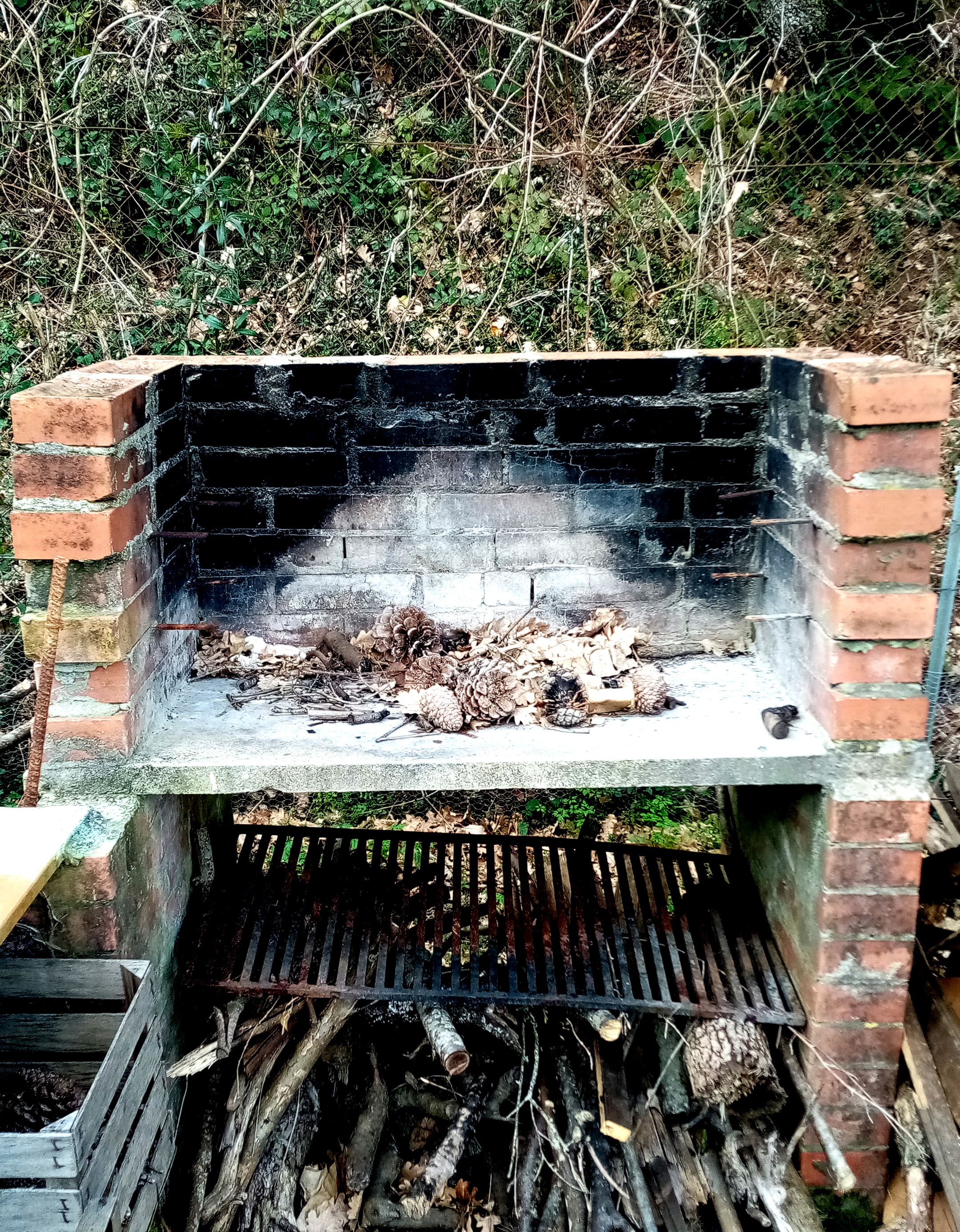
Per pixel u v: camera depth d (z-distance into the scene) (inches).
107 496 74.2
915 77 188.2
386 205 188.7
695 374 100.1
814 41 187.9
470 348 189.8
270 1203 86.8
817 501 85.0
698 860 107.6
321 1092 95.5
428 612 107.3
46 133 176.4
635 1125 90.0
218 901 99.1
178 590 99.0
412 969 92.9
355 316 189.6
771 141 190.7
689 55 186.9
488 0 182.5
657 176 190.2
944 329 189.2
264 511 104.2
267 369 99.4
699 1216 90.3
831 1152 87.5
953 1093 89.6
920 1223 85.9
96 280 182.4
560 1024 96.2
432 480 103.5
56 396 73.2
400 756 83.7
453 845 117.9
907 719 82.0
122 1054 66.9
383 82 187.0
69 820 72.2
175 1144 86.0
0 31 174.4
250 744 86.4
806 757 83.0
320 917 98.0
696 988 92.5
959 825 111.6
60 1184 57.7
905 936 85.5
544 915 98.7
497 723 91.9
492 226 190.5
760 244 190.9
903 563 79.1
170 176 181.9
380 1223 90.0
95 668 79.6
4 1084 73.4
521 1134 94.8
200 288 184.7
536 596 107.1
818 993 87.2
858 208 192.5
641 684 92.7
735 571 106.2
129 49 180.4
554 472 103.3
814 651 86.9
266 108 182.2
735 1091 88.0
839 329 190.2
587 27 184.2
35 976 75.0
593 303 188.5
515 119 188.5
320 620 107.4
